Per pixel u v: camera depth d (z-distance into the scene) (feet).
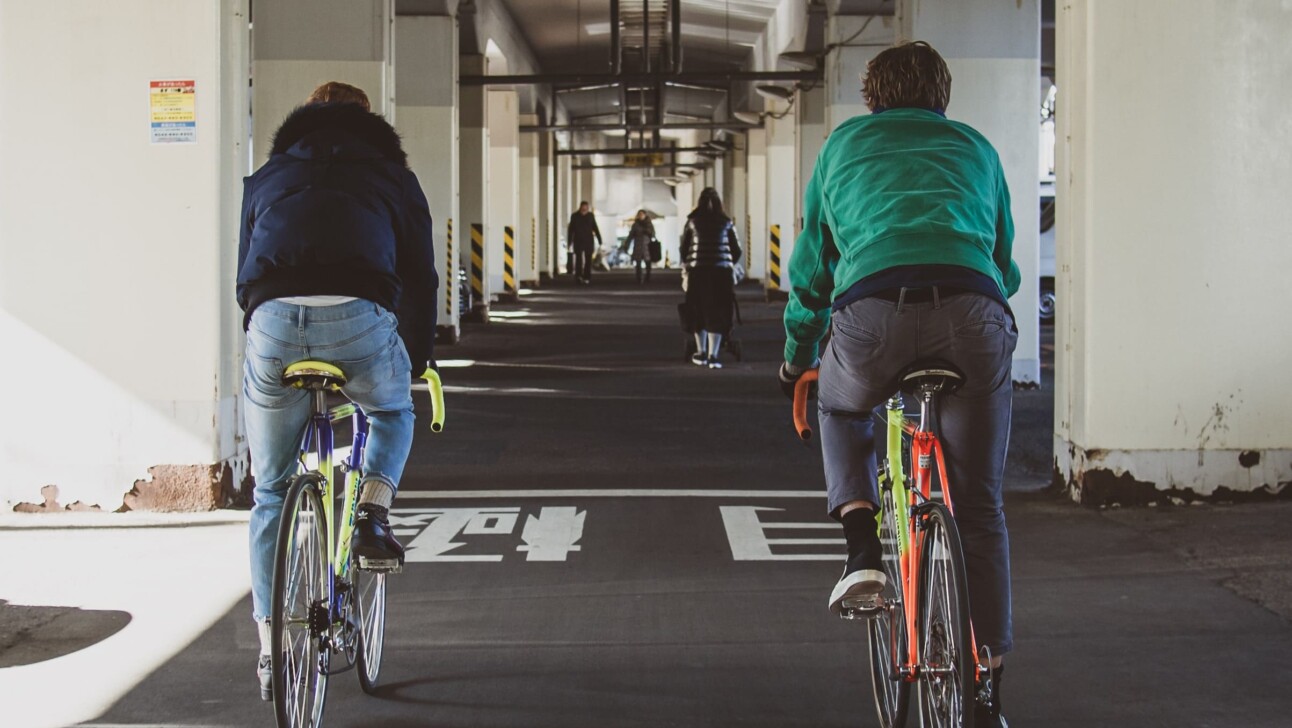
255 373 13.14
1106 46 25.75
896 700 13.37
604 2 114.32
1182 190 25.91
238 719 14.61
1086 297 26.13
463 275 80.53
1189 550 22.45
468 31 86.89
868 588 12.07
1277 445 26.25
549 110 162.30
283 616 12.01
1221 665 16.53
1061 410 27.37
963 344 11.68
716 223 53.06
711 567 21.38
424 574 20.98
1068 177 26.58
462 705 15.15
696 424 37.73
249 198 13.53
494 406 41.75
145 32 25.11
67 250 25.17
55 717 14.66
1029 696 15.47
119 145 25.16
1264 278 26.05
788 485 28.45
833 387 12.59
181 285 25.22
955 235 11.97
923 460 12.11
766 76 88.53
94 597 19.51
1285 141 25.94
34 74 25.08
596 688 15.72
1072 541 23.24
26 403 25.27
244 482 26.89
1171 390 26.12
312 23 47.85
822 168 13.06
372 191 13.41
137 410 25.35
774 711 14.96
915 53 13.21
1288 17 25.89
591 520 24.90
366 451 14.26
